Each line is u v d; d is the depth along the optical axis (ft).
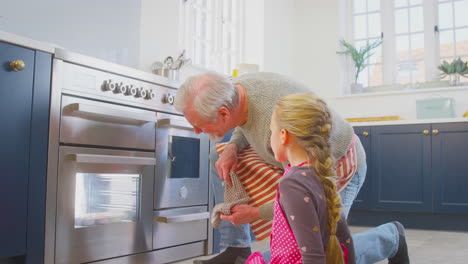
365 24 16.92
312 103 3.79
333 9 16.69
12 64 5.44
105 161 6.41
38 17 7.69
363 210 14.33
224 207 5.34
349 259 3.92
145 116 7.14
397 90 15.99
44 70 5.83
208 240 8.63
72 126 6.17
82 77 6.34
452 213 12.92
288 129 3.78
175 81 8.04
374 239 5.96
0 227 5.27
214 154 6.92
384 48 16.55
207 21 13.47
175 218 7.52
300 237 3.44
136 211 7.16
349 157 5.41
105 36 8.92
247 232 6.77
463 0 15.52
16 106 5.49
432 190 13.21
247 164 5.74
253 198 5.61
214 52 13.65
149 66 9.91
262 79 5.41
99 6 8.82
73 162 6.15
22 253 5.49
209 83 5.08
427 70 15.90
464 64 14.88
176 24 10.77
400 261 6.42
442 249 9.35
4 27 7.18
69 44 8.22
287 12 16.76
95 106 6.29
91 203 6.47
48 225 5.81
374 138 14.14
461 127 13.00
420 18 16.11
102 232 6.56
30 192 5.60
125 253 6.91
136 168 7.12
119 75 6.93
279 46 16.07
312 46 16.92
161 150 7.63
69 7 8.23
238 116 5.29
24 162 5.56
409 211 13.50
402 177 13.66
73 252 6.13
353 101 16.15
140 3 9.75
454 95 14.70
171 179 7.80
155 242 7.44
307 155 3.81
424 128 13.47
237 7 14.97
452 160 13.05
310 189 3.53
